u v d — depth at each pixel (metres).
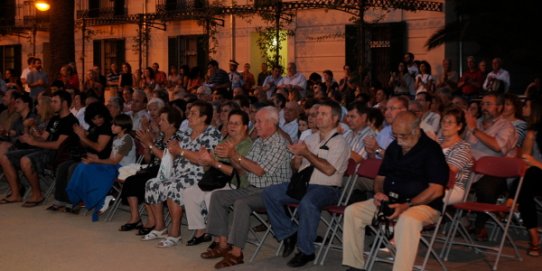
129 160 9.83
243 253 7.91
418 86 13.83
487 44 15.81
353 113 8.82
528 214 7.60
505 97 8.92
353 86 14.56
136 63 23.41
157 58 22.88
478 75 14.16
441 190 6.45
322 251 7.85
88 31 23.72
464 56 16.86
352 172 7.85
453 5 16.84
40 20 26.34
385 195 6.54
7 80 21.06
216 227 7.60
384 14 17.28
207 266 7.33
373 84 14.48
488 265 7.29
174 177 8.39
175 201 8.13
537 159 8.19
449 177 6.80
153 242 8.37
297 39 19.38
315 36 19.00
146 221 9.45
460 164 7.43
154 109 10.66
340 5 16.16
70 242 8.38
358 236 6.77
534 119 8.01
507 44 15.55
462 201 7.48
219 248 7.66
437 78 17.08
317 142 7.56
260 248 8.13
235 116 8.02
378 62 18.11
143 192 8.93
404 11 17.64
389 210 6.41
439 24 17.06
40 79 18.56
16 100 11.80
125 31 23.70
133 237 8.62
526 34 15.41
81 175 9.48
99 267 7.31
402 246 6.32
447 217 7.42
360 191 8.56
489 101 8.74
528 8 15.40
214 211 7.59
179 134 8.89
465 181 7.55
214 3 20.16
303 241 7.16
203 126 8.51
